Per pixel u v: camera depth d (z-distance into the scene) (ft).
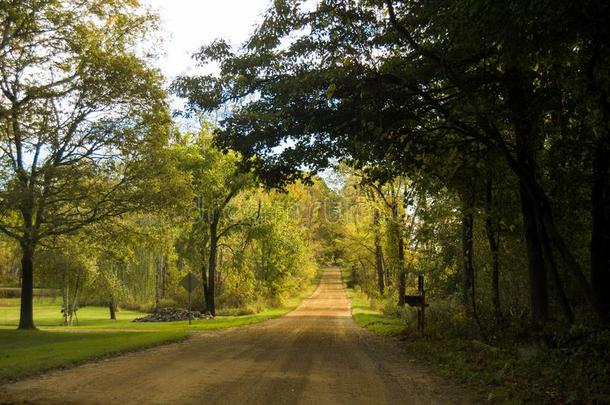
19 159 88.79
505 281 75.36
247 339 63.05
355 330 80.28
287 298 207.62
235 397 27.04
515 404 25.62
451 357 42.42
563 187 51.06
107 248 99.66
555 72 32.60
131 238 97.19
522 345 43.19
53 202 84.02
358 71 44.01
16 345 57.93
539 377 31.83
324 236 314.14
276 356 45.27
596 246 43.55
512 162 41.60
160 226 106.52
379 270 162.09
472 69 46.44
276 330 79.66
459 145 52.39
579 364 32.04
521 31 27.25
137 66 87.40
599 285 43.01
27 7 77.25
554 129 41.52
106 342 54.29
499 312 56.65
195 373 35.04
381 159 49.73
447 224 74.59
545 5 23.72
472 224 61.98
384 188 112.57
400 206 105.60
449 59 41.93
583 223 56.08
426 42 44.52
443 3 33.14
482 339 51.03
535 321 49.34
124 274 160.45
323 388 30.01
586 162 44.57
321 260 371.76
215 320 116.67
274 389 29.37
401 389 30.30
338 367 38.96
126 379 32.48
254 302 161.48
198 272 160.97
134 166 88.58
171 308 152.35
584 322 40.73
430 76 44.24
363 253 180.96
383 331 73.77
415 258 95.96
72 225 87.61
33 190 78.28
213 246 142.92
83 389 29.04
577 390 27.25
